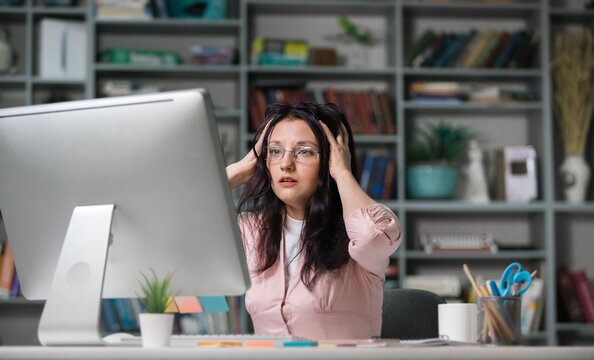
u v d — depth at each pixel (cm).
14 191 175
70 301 162
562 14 504
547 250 479
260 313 212
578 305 481
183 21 481
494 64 495
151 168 163
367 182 479
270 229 214
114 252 169
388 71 486
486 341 172
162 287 160
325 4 490
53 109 169
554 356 143
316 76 502
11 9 485
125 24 484
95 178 167
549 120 487
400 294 242
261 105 482
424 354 141
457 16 515
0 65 486
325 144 210
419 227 506
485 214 506
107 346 160
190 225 163
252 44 490
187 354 140
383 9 500
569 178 490
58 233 173
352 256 200
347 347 144
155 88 483
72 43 491
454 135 491
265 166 218
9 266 468
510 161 491
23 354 142
